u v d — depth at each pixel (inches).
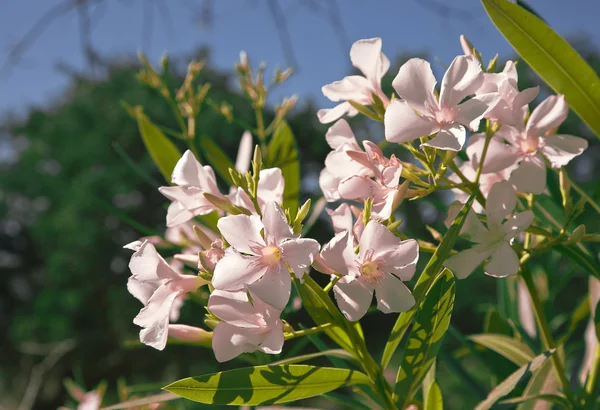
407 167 14.0
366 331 123.0
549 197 16.8
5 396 123.0
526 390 16.5
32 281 150.1
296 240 12.2
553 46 14.5
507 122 13.2
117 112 137.2
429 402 14.1
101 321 132.3
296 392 13.2
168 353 128.6
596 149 111.2
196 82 121.3
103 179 131.3
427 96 13.0
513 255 13.2
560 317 22.9
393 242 12.5
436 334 13.9
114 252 134.3
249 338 12.5
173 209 14.6
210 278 12.8
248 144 19.4
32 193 142.0
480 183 14.7
